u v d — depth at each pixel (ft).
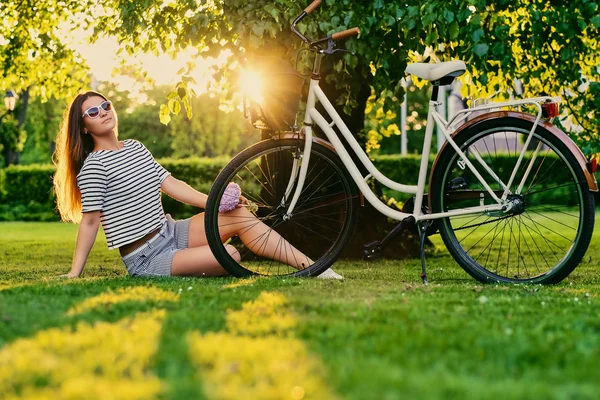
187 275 15.62
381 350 7.95
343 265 23.39
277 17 18.44
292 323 9.28
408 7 18.20
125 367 7.25
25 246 36.63
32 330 9.02
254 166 41.81
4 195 78.13
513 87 24.00
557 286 14.26
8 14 28.63
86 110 16.08
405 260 25.79
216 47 20.56
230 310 10.43
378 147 31.19
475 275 14.47
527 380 6.88
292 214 15.69
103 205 15.71
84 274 18.71
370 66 20.62
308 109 15.34
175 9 22.09
